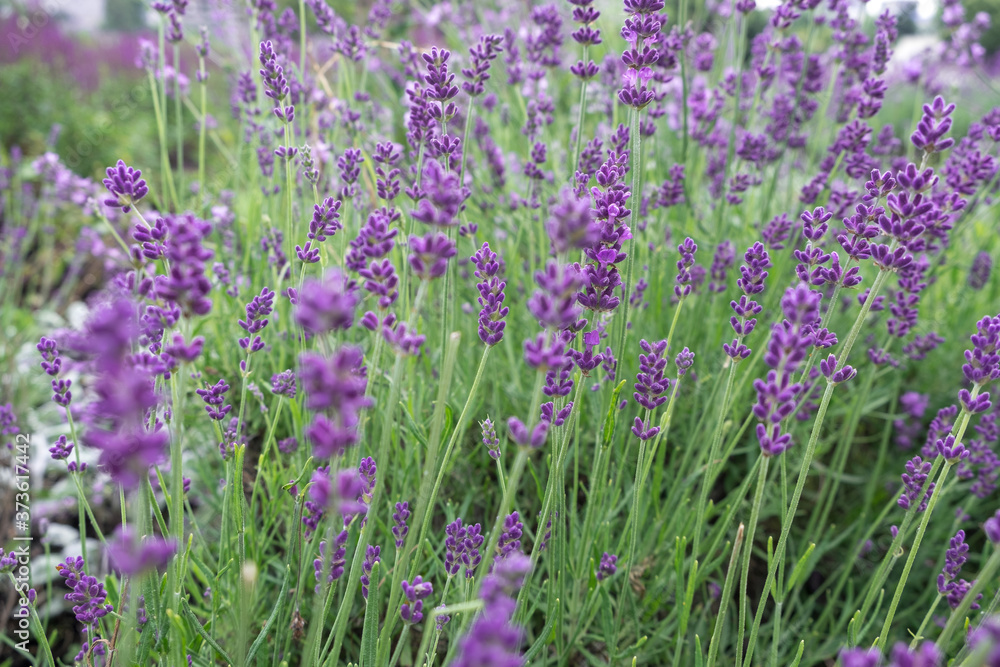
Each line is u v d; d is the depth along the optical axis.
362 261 1.70
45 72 8.00
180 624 1.48
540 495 2.05
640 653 2.26
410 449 2.16
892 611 1.63
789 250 2.90
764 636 2.53
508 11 4.68
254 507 2.11
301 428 2.29
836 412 3.03
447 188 1.16
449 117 1.88
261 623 2.22
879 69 3.10
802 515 3.08
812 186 2.84
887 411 3.36
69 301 5.32
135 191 1.55
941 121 1.41
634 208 1.89
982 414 2.49
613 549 2.42
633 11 1.83
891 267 1.45
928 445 2.32
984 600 2.33
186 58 7.99
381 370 2.25
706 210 3.85
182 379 1.30
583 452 2.62
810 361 1.86
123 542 0.98
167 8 3.18
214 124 3.90
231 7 4.25
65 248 5.99
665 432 2.18
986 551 2.57
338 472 1.14
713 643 1.59
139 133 7.25
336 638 1.51
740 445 2.97
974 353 1.51
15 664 2.86
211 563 2.41
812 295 1.18
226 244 3.29
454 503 2.59
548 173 2.95
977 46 4.30
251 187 3.43
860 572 2.83
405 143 4.25
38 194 6.46
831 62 3.96
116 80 9.41
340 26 3.51
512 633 0.87
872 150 3.61
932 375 3.36
